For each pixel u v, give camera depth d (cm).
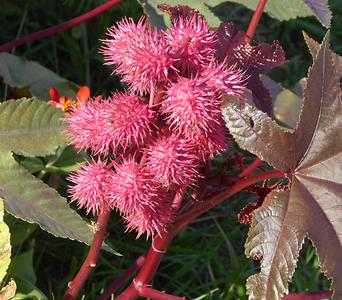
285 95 46
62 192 49
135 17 63
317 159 30
